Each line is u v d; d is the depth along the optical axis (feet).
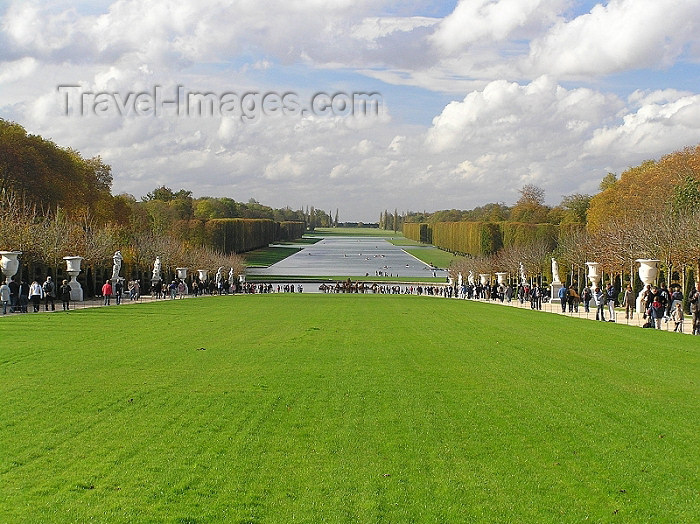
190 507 37.96
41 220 258.16
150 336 111.45
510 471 43.91
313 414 57.77
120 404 60.70
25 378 72.18
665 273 236.43
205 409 59.26
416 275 465.88
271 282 391.24
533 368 81.51
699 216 211.00
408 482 41.88
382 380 73.05
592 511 37.91
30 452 46.98
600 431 52.95
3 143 277.03
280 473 43.29
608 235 264.72
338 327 130.93
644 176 333.62
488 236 529.04
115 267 238.48
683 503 38.99
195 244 495.00
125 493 39.86
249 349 96.58
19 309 165.37
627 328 132.46
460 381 72.84
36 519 36.29
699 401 63.31
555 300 237.86
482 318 157.69
